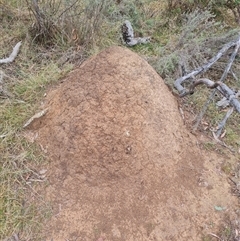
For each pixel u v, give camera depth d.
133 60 1.17
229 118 1.33
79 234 0.98
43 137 1.14
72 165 1.07
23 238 0.97
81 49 1.50
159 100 1.16
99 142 1.06
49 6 1.53
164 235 0.99
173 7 1.78
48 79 1.33
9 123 1.19
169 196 1.04
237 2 1.68
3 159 1.11
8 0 1.67
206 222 1.03
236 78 1.46
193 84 1.24
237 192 1.12
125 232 0.98
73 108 1.12
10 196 1.03
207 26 1.58
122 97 1.09
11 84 1.33
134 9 1.69
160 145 1.09
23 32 1.53
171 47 1.54
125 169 1.05
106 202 1.02
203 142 1.21
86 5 1.49
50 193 1.04
